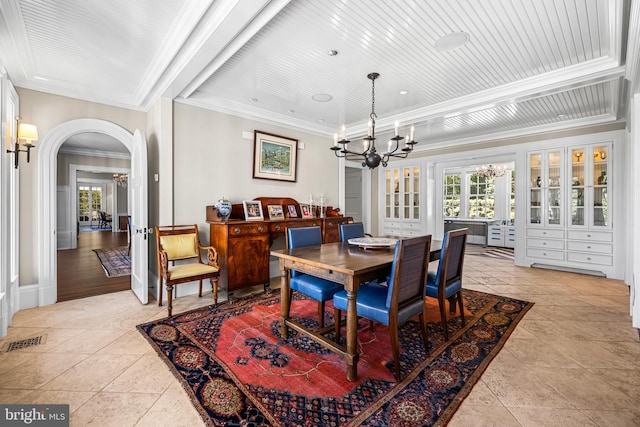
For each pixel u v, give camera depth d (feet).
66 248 23.26
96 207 47.14
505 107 13.07
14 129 9.44
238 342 7.68
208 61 8.52
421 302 7.00
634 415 5.05
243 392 5.65
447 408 5.22
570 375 6.23
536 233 16.66
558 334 8.19
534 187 16.70
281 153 14.99
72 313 9.65
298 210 15.11
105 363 6.64
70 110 10.86
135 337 7.92
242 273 11.39
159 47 8.38
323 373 6.31
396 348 6.04
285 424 4.83
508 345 7.56
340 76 10.36
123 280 13.87
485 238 25.75
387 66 9.63
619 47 7.98
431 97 12.37
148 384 5.89
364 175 23.99
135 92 11.51
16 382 5.93
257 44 8.34
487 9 6.89
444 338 7.88
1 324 7.73
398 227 22.53
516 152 17.19
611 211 14.38
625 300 11.09
